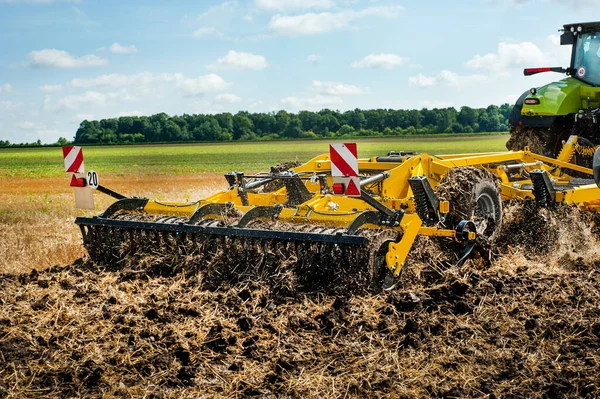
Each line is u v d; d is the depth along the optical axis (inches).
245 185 293.7
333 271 235.8
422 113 2541.8
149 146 2694.4
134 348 193.8
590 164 373.7
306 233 236.7
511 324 200.7
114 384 172.6
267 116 3065.9
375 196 285.7
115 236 279.6
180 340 198.8
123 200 292.7
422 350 186.9
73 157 285.1
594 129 374.9
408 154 334.0
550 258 286.5
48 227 438.0
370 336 198.2
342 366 179.5
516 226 304.5
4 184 1034.1
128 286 247.4
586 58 382.3
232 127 3083.2
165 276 261.3
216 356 189.2
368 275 231.5
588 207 329.7
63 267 282.4
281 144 2437.3
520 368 171.6
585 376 165.8
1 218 490.9
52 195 797.9
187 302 231.8
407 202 273.7
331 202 276.7
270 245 252.8
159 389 170.2
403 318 210.5
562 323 197.2
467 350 184.4
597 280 240.4
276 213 265.6
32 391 169.2
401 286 240.8
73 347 195.6
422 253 260.8
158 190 765.9
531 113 383.2
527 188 326.6
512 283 235.8
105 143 3011.8
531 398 156.3
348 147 232.4
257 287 241.1
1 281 259.8
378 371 175.2
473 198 275.0
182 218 274.5
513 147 404.5
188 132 3065.9
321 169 327.0
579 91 380.2
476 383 166.1
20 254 328.5
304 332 204.5
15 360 184.9
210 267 255.6
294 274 241.3
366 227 245.9
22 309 225.5
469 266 259.9
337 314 212.2
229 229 252.7
